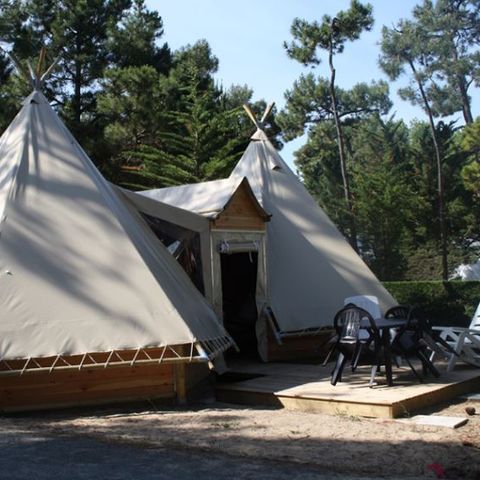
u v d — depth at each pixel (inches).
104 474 181.2
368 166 1408.7
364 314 312.2
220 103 1270.9
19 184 320.2
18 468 185.2
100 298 294.4
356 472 191.8
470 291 805.2
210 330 334.3
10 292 283.7
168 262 357.7
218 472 185.6
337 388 311.1
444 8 1353.3
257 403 310.7
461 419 261.9
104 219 323.3
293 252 456.1
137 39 1144.8
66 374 287.7
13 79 985.5
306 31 1154.7
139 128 1057.5
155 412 287.6
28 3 1130.0
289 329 425.7
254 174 493.0
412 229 1225.4
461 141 1296.8
